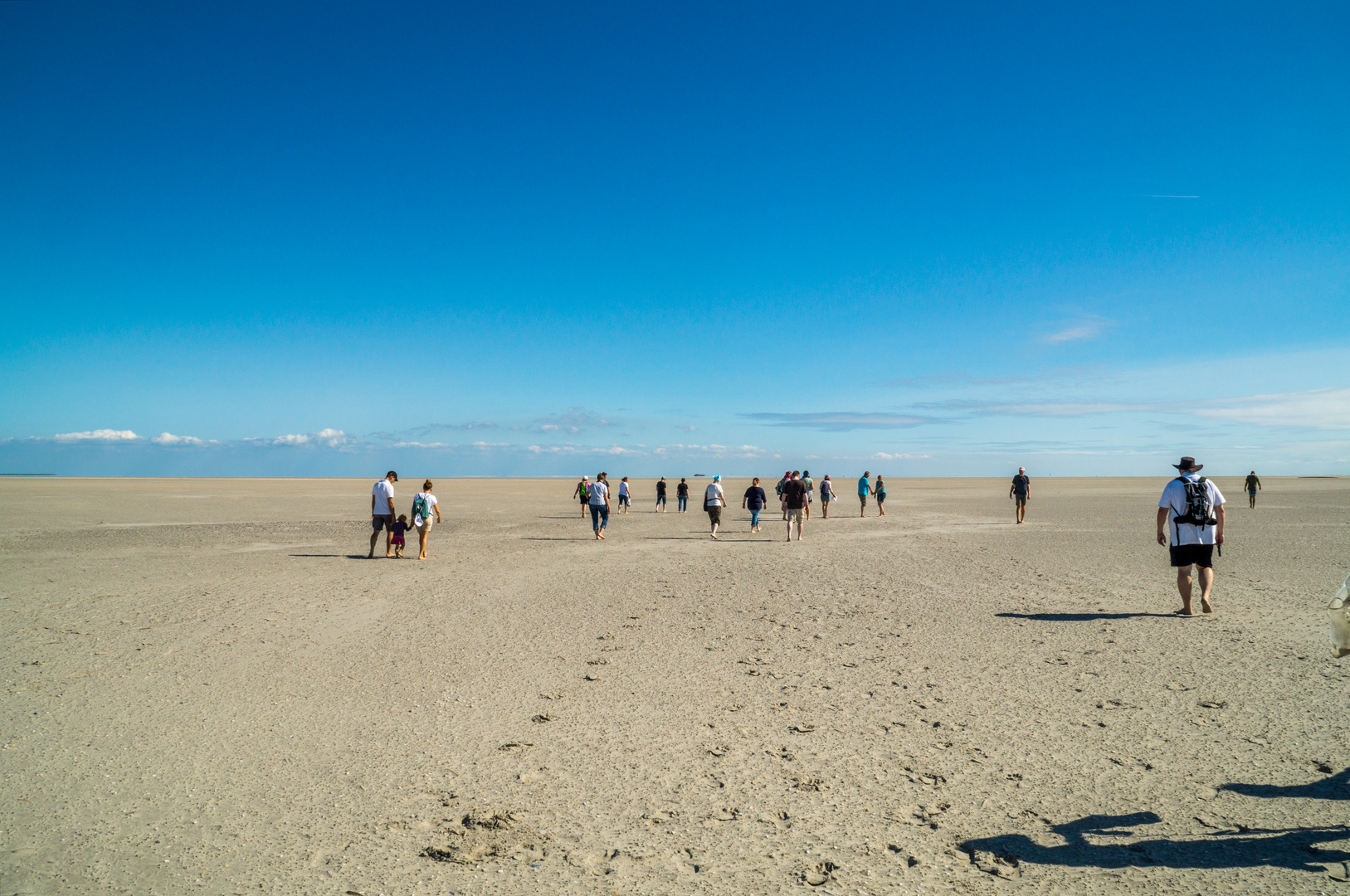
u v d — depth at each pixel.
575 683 6.73
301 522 29.03
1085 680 6.63
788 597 11.33
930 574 13.72
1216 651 7.61
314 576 14.01
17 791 4.41
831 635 8.67
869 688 6.49
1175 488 9.55
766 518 32.75
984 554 16.95
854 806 4.15
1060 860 3.51
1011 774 4.56
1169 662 7.21
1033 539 20.59
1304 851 3.55
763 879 3.36
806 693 6.37
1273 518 27.58
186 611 10.36
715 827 3.91
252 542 20.98
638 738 5.28
